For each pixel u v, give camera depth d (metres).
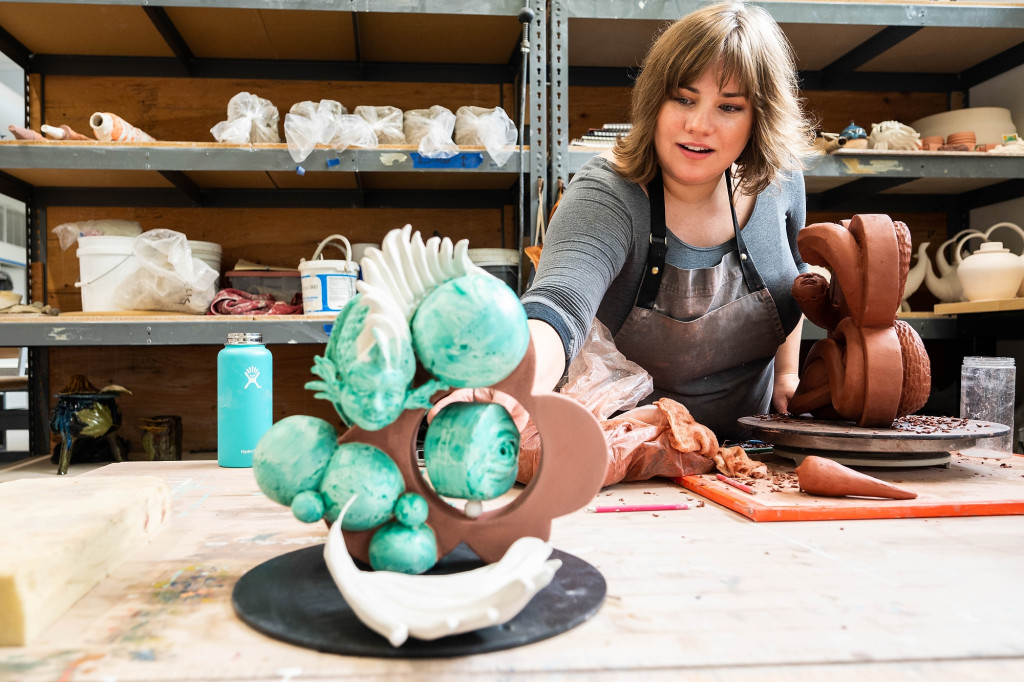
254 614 0.45
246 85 2.42
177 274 1.99
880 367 0.94
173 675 0.38
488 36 2.28
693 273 1.14
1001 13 2.14
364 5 1.95
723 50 0.91
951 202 2.67
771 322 1.22
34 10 2.04
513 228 2.52
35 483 0.69
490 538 0.54
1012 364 1.20
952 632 0.43
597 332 1.16
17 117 3.04
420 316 0.48
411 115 2.08
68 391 2.08
